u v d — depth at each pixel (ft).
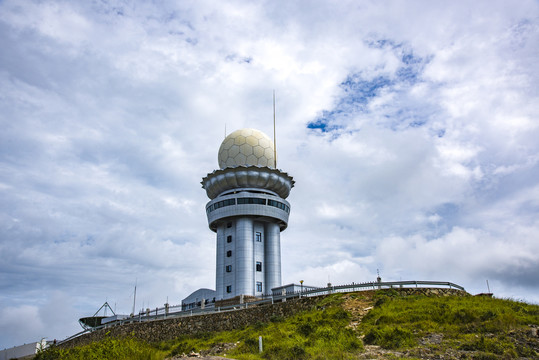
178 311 205.67
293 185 279.08
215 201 256.93
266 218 256.93
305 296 162.91
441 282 154.71
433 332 101.30
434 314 114.01
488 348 85.71
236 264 246.88
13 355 260.21
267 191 260.83
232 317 172.76
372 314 124.57
